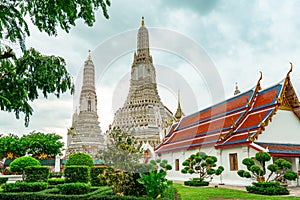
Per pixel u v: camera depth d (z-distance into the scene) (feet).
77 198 36.88
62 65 38.04
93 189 46.57
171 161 93.40
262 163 59.67
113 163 27.91
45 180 52.54
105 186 50.49
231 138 75.25
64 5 28.17
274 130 70.69
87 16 29.27
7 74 37.24
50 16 31.14
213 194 49.03
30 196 40.24
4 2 29.40
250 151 67.72
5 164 132.67
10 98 37.29
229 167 73.77
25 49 32.94
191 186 66.74
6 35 31.22
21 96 37.70
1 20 29.25
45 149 141.69
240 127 76.48
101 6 28.76
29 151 140.56
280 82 75.77
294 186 66.59
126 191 34.42
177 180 91.97
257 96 81.00
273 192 49.49
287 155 65.41
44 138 144.25
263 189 50.11
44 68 36.52
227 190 55.93
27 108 38.55
